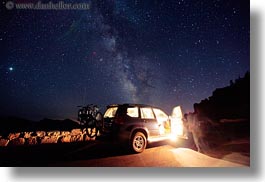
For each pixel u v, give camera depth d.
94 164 5.39
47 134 8.90
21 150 6.93
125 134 6.25
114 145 7.66
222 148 6.41
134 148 6.31
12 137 8.09
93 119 7.32
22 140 8.02
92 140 9.23
